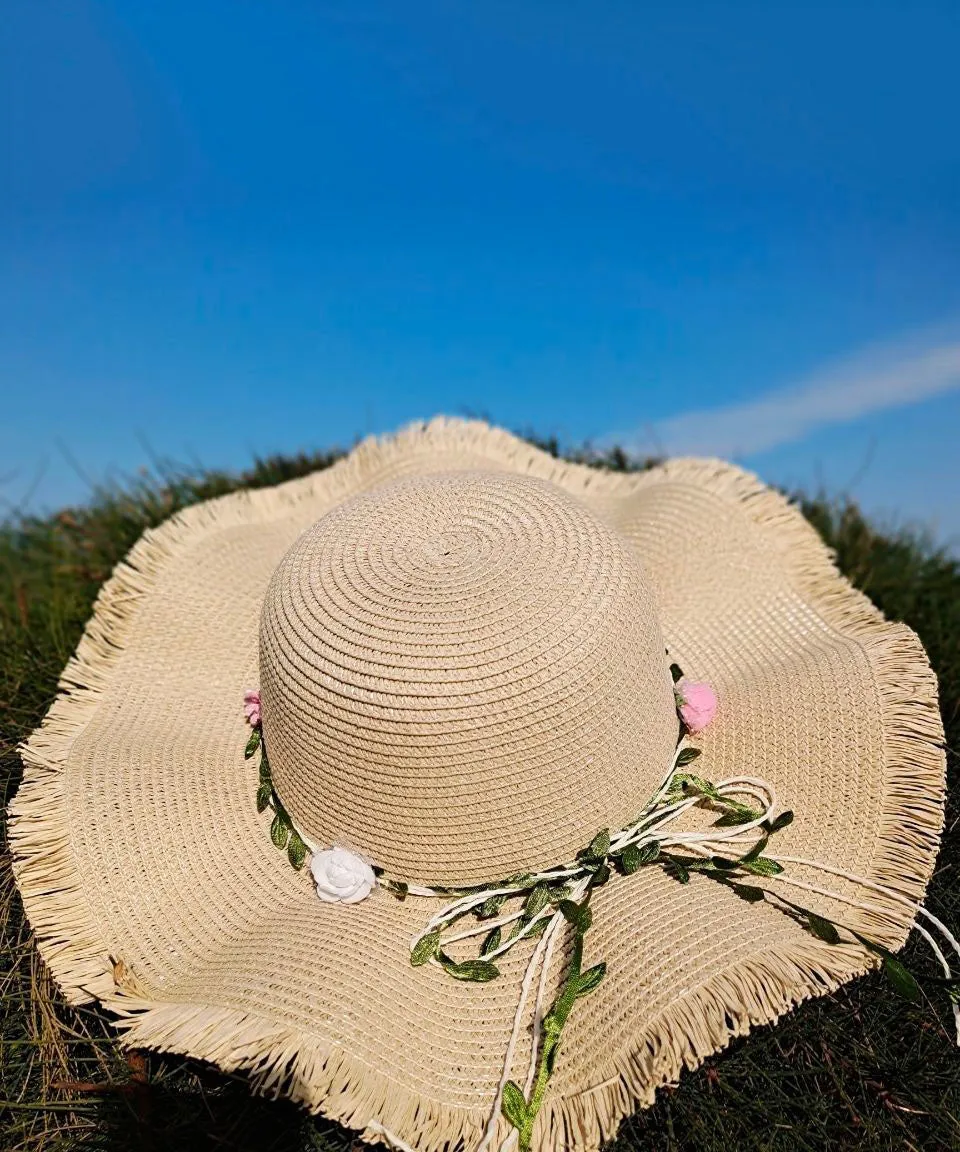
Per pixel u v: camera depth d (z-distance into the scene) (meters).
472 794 0.37
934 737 0.42
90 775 0.44
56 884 0.41
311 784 0.40
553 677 0.36
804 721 0.44
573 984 0.35
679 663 0.49
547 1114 0.33
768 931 0.36
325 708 0.38
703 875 0.40
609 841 0.39
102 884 0.41
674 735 0.43
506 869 0.39
